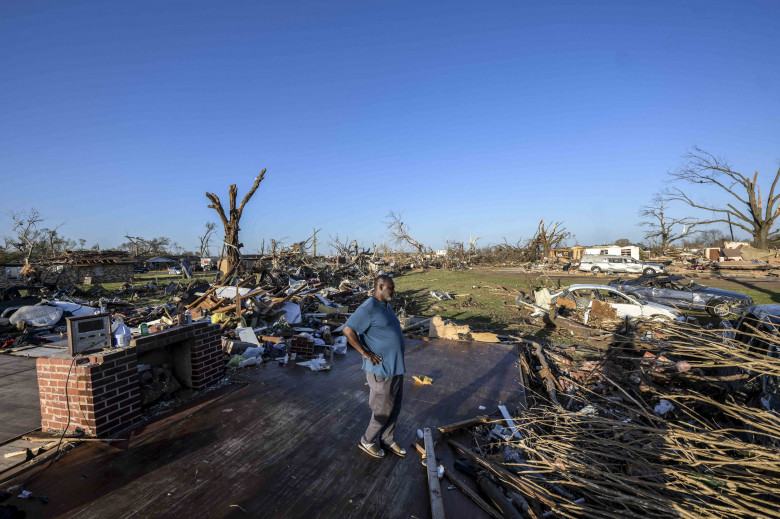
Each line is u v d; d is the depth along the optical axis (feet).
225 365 19.84
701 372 18.52
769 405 13.48
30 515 8.51
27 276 78.69
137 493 9.45
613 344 27.91
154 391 14.73
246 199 44.62
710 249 150.00
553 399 17.93
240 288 35.37
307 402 15.61
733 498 9.50
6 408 14.99
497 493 9.86
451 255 175.73
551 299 40.70
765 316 16.12
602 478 10.77
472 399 16.72
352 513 9.04
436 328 29.76
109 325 13.32
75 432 12.12
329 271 103.35
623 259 108.27
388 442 11.80
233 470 10.61
